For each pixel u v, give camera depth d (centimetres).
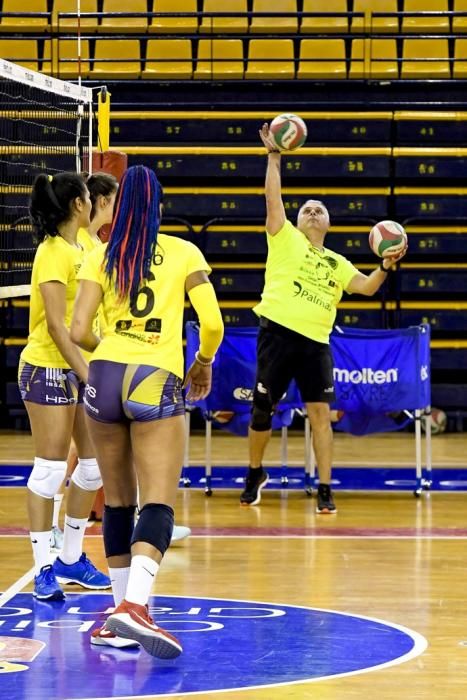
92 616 668
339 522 998
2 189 1320
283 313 1044
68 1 1839
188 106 1775
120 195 576
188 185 1750
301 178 1736
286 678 546
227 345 1128
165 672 556
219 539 916
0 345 1695
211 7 1833
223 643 609
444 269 1706
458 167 1722
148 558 559
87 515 745
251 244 1714
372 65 1802
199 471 1300
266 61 1761
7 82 1143
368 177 1730
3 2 1845
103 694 520
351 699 515
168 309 570
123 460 585
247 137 1750
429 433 1171
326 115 1748
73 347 673
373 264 1722
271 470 1314
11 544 886
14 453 1430
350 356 1124
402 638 622
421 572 794
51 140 1270
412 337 1125
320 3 1834
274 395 1066
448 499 1127
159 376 561
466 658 584
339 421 1141
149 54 1812
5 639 617
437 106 1772
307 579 771
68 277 685
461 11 1778
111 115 1747
